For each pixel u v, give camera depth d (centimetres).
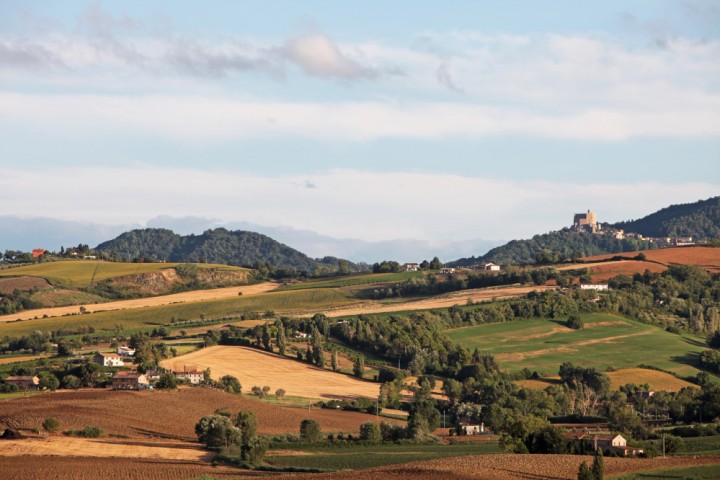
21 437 16512
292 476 13338
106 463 14462
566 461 14212
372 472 13475
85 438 16912
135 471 13838
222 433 16838
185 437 17662
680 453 16250
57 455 15025
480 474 13150
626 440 16675
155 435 17662
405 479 12825
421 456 15938
